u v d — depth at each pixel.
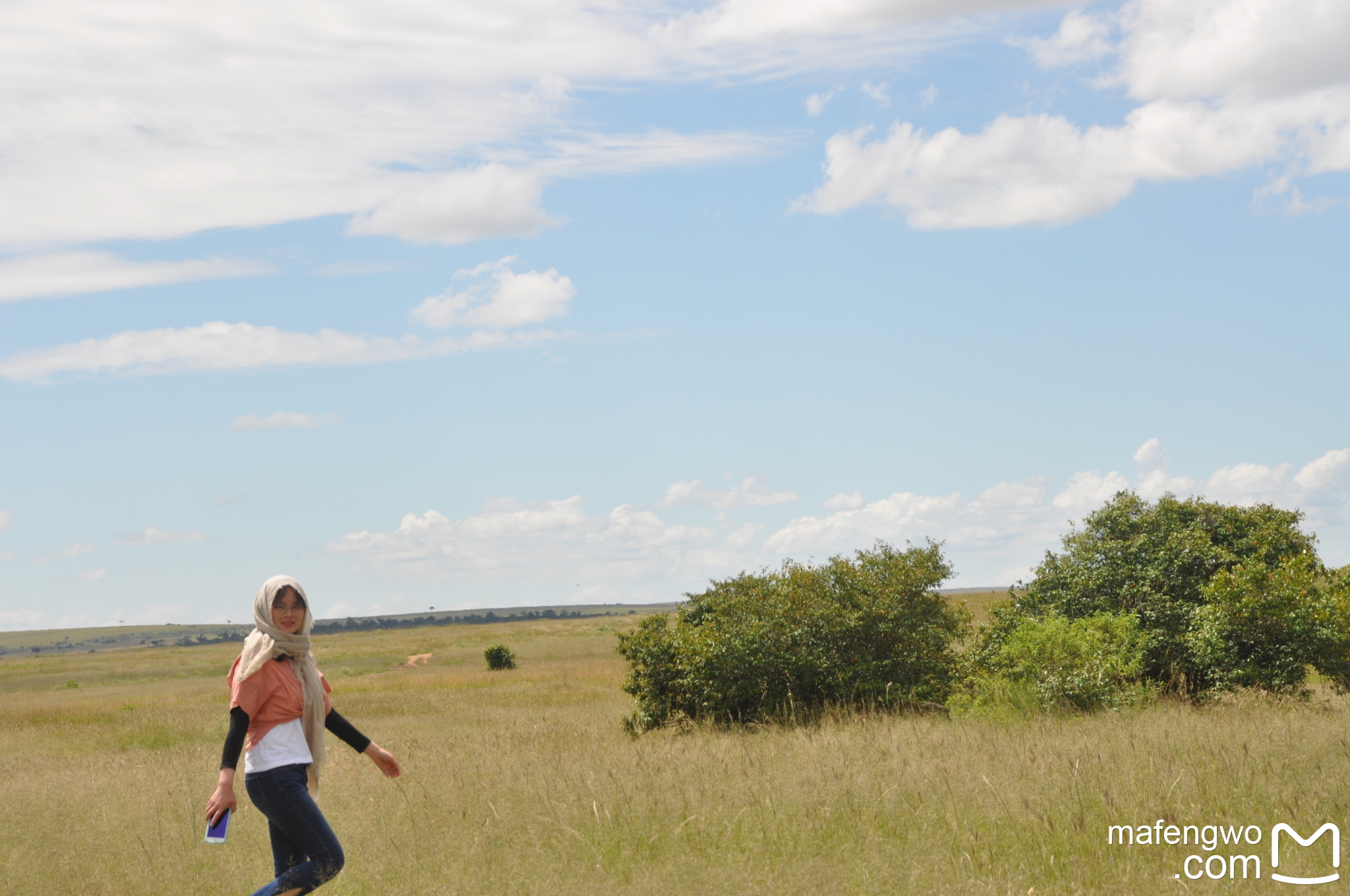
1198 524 16.52
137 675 60.72
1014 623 16.25
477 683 39.97
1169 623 15.62
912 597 16.19
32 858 6.27
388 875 5.31
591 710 25.34
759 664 15.54
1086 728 9.71
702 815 5.85
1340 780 6.32
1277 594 14.14
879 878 4.75
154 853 6.26
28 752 20.22
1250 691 13.31
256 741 4.54
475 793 7.07
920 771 7.00
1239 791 6.14
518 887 4.92
